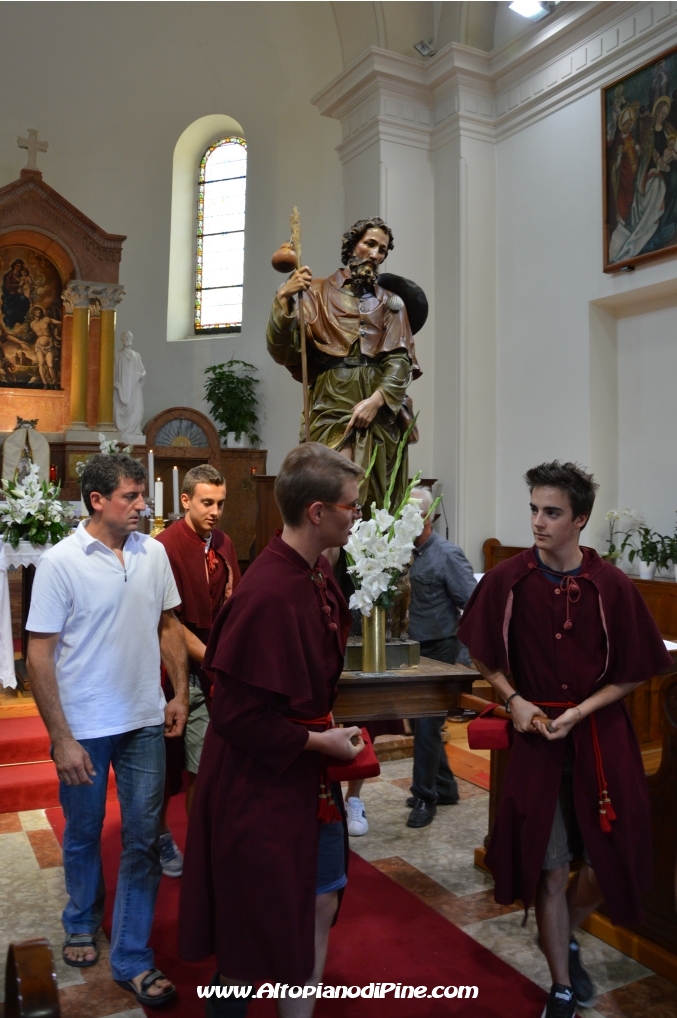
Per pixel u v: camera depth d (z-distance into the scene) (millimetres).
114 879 3477
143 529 8836
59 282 12633
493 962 2797
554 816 2359
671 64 6984
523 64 8523
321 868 2039
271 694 1831
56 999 1138
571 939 2562
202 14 12383
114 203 13562
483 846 3707
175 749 3449
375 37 8938
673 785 2785
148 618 2711
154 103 13469
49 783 4465
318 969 2025
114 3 12430
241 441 12805
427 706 2711
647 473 7688
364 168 9203
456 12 8742
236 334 13516
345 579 3547
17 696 5852
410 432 3867
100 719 2596
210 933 1944
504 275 8859
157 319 13789
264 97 12695
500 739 2479
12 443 11258
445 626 4223
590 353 7844
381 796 4586
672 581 6965
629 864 2273
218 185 13914
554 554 2422
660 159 7090
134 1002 2555
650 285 7230
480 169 8898
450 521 8734
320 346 3811
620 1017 2506
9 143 12820
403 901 3254
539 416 8367
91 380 12094
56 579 2562
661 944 2816
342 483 1932
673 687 2797
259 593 1858
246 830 1842
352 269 3877
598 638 2379
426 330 9125
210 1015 2018
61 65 12836
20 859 3707
